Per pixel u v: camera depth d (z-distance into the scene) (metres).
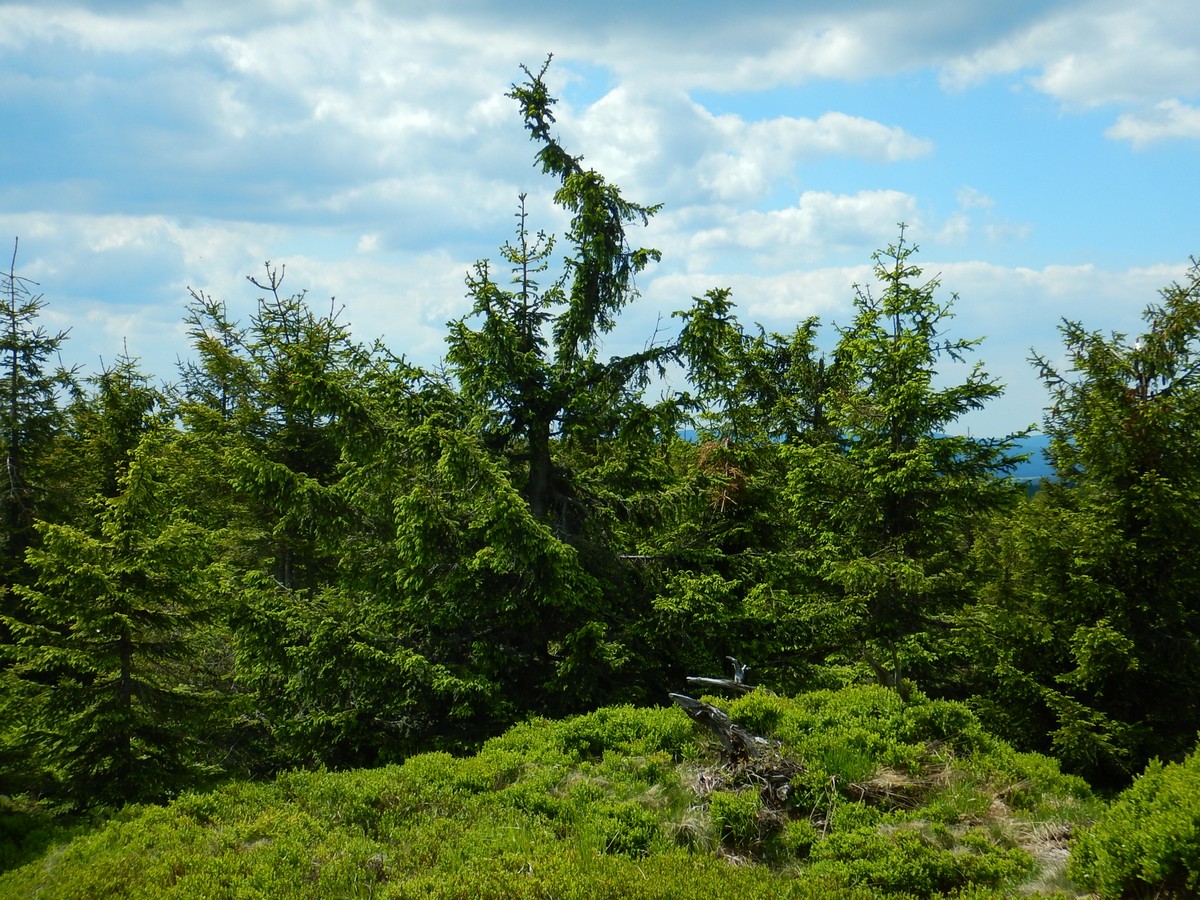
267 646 12.37
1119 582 13.74
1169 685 13.37
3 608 15.45
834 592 16.69
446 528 12.73
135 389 19.67
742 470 17.72
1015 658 14.06
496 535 11.97
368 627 13.03
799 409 21.86
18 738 11.18
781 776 9.10
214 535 12.73
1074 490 14.91
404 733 12.95
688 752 9.98
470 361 13.56
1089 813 8.46
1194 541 13.19
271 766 13.95
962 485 14.95
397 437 12.68
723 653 14.32
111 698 11.20
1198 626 13.83
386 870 7.55
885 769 9.37
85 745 10.97
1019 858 7.41
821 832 8.25
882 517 15.57
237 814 9.20
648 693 13.90
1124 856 6.58
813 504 16.17
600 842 7.96
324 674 12.23
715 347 13.38
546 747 10.54
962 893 6.78
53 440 17.83
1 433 16.83
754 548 17.55
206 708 11.85
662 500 14.22
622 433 14.27
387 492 13.21
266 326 18.53
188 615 11.82
